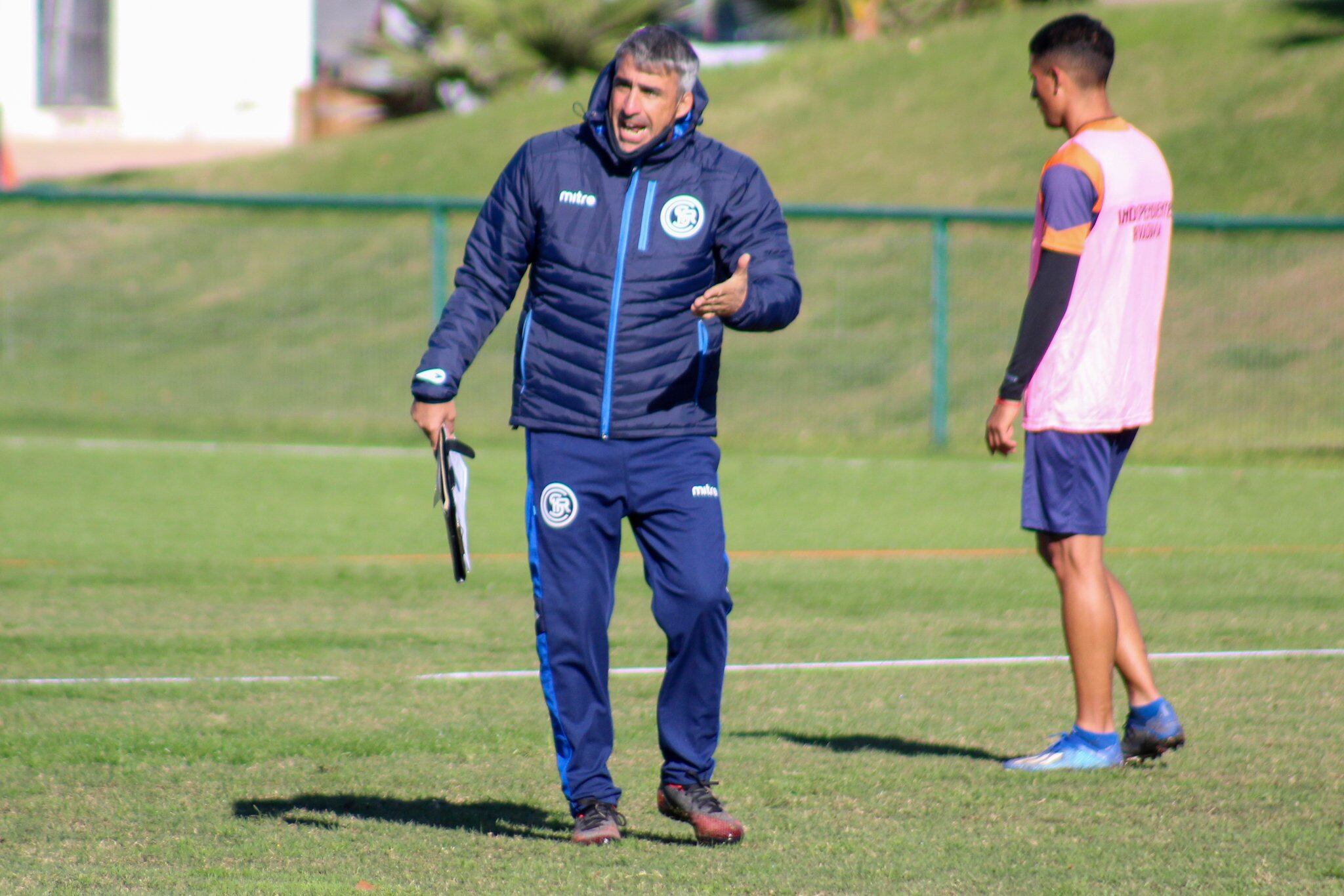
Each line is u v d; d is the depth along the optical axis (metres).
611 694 20.83
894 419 56.22
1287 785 16.31
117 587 28.91
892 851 14.06
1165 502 41.41
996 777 16.69
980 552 33.94
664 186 13.97
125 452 49.09
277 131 114.81
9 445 50.31
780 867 13.55
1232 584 29.89
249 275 75.38
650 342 13.98
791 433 54.88
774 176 81.88
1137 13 93.12
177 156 111.56
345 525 36.62
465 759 17.56
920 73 91.31
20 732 18.44
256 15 113.88
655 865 13.64
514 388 14.49
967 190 75.81
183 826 14.84
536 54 112.31
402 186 87.69
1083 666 17.05
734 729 18.97
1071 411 16.84
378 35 114.19
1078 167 16.70
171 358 66.44
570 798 14.52
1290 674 21.91
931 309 64.06
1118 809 15.45
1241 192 70.81
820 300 65.69
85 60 113.81
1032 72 17.58
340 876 13.23
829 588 29.41
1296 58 82.50
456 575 13.89
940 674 22.22
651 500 14.16
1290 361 57.97
